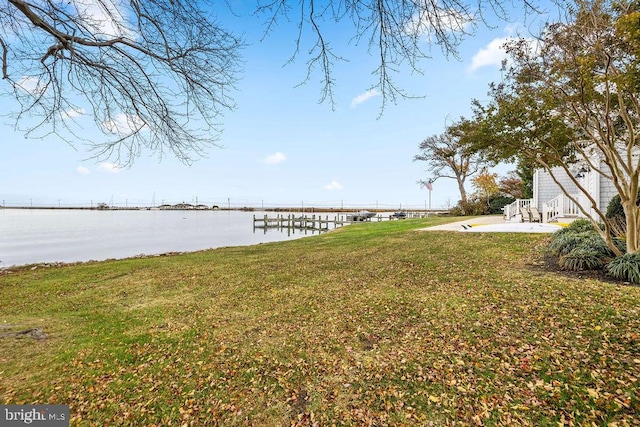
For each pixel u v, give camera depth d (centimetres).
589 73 478
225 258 1092
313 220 3256
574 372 291
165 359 379
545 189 1620
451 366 323
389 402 281
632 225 562
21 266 1109
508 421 245
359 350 375
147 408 289
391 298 537
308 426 261
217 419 273
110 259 1236
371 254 939
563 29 489
